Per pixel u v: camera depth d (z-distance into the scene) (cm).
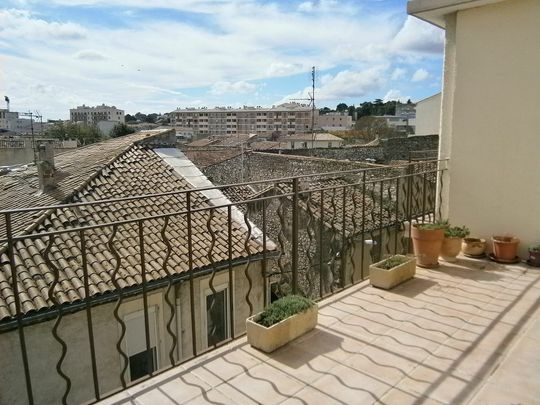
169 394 217
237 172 2008
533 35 397
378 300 333
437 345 259
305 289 593
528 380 218
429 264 407
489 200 442
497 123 428
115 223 222
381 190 420
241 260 689
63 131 4319
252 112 7331
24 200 937
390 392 213
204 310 672
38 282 538
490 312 305
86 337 564
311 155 2148
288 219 799
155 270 608
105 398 215
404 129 4600
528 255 420
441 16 468
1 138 2752
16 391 518
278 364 244
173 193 245
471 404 200
